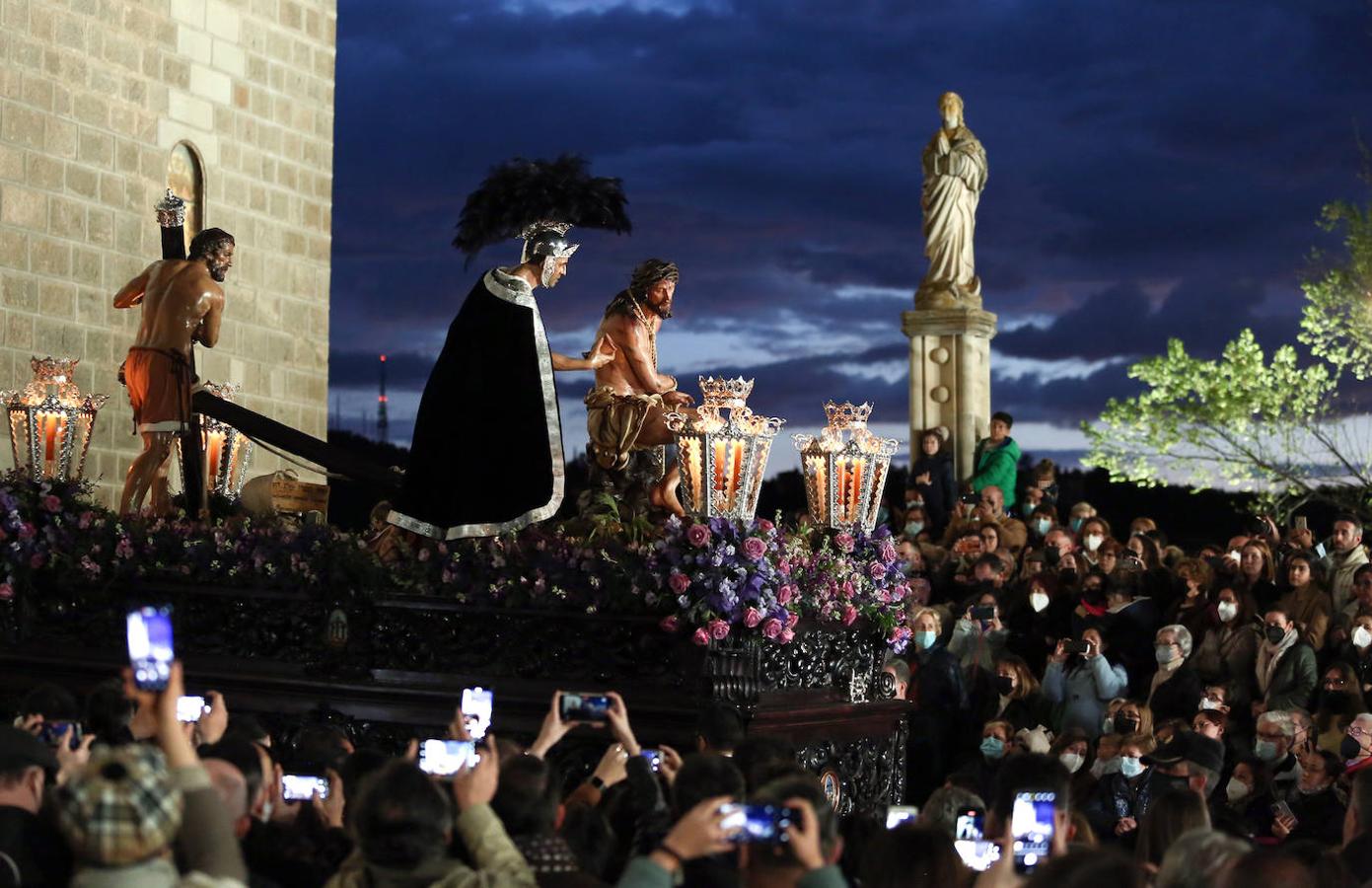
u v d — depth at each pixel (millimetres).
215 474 13789
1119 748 11102
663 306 11492
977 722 12805
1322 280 24094
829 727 10438
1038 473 18141
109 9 16828
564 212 10938
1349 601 12984
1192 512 25000
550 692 10180
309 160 19516
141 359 13039
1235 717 12328
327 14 19859
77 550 11477
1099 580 13500
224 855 4598
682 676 9914
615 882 6270
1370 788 6621
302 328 19359
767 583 9805
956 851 5477
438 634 10547
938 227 23141
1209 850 5176
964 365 22812
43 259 16078
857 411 10922
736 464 10086
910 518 16859
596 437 11297
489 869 5129
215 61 18156
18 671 11555
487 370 10664
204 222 17984
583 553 10094
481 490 10555
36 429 12828
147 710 4746
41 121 16062
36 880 5375
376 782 5098
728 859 5699
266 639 11039
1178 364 24234
